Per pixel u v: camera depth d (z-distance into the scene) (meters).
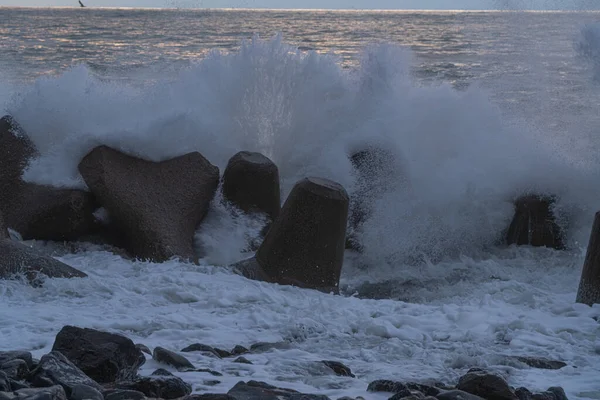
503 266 16.56
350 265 16.92
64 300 11.15
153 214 15.05
